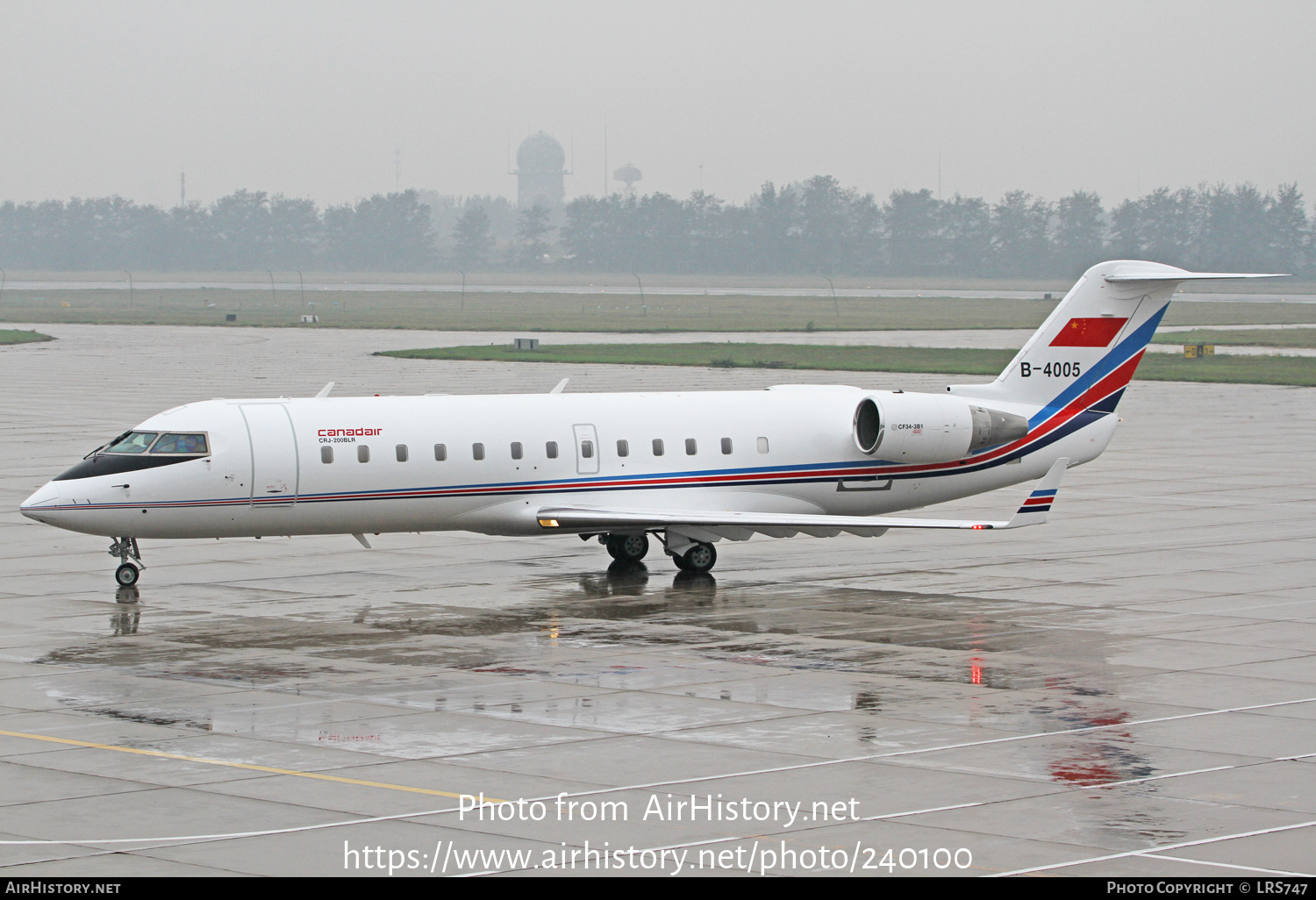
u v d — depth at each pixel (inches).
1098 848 1562.5
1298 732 2005.4
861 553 3654.0
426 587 3144.7
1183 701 2181.3
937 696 2207.2
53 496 2940.5
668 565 3457.2
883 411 3449.8
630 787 1766.7
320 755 1895.9
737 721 2064.5
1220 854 1542.8
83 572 3297.2
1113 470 5295.3
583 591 3105.3
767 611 2886.3
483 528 3260.3
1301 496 4648.1
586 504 3289.9
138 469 2977.4
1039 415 3644.2
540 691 2235.5
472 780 1793.8
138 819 1648.6
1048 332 3654.0
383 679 2314.2
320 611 2864.2
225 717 2086.6
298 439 3068.4
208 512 3016.7
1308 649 2532.0
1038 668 2395.4
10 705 2148.1
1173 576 3284.9
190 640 2596.0
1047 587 3157.0
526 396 3363.7
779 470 3444.9
